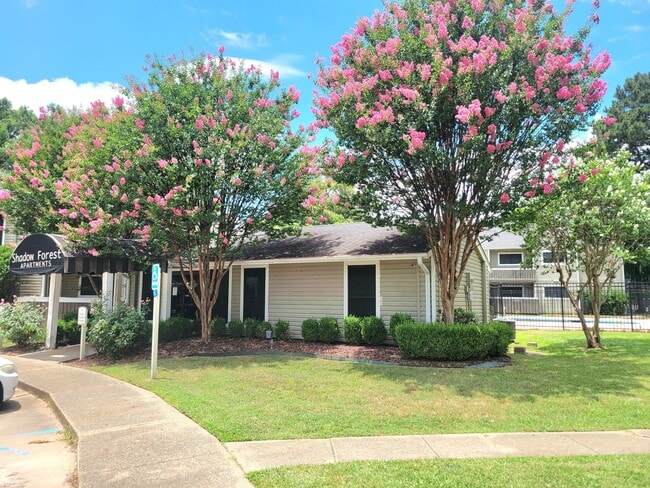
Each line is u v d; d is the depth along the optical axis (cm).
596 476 416
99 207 1088
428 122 930
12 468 492
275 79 1271
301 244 1516
